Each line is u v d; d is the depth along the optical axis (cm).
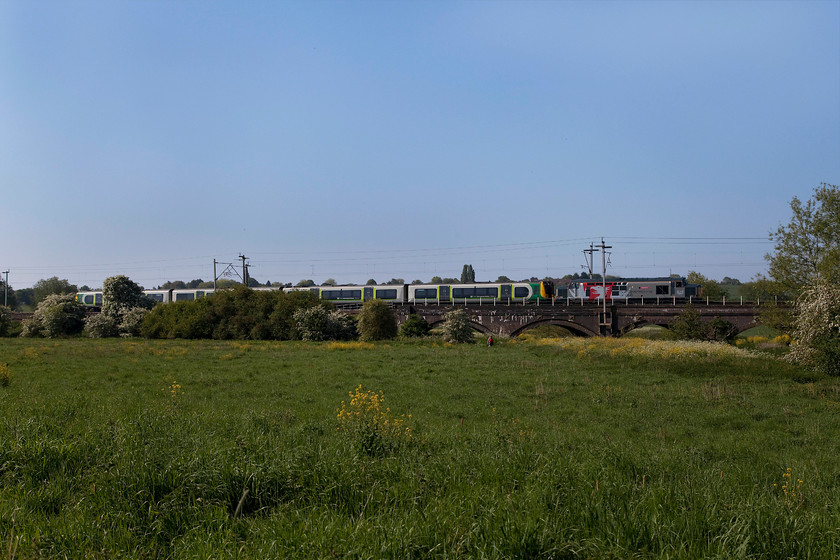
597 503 791
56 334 7131
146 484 849
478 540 686
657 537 700
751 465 1268
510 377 2875
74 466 957
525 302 8144
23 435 1057
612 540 703
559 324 6850
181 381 2695
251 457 952
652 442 1545
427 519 735
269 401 2125
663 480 994
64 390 2294
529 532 680
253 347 4934
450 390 2467
